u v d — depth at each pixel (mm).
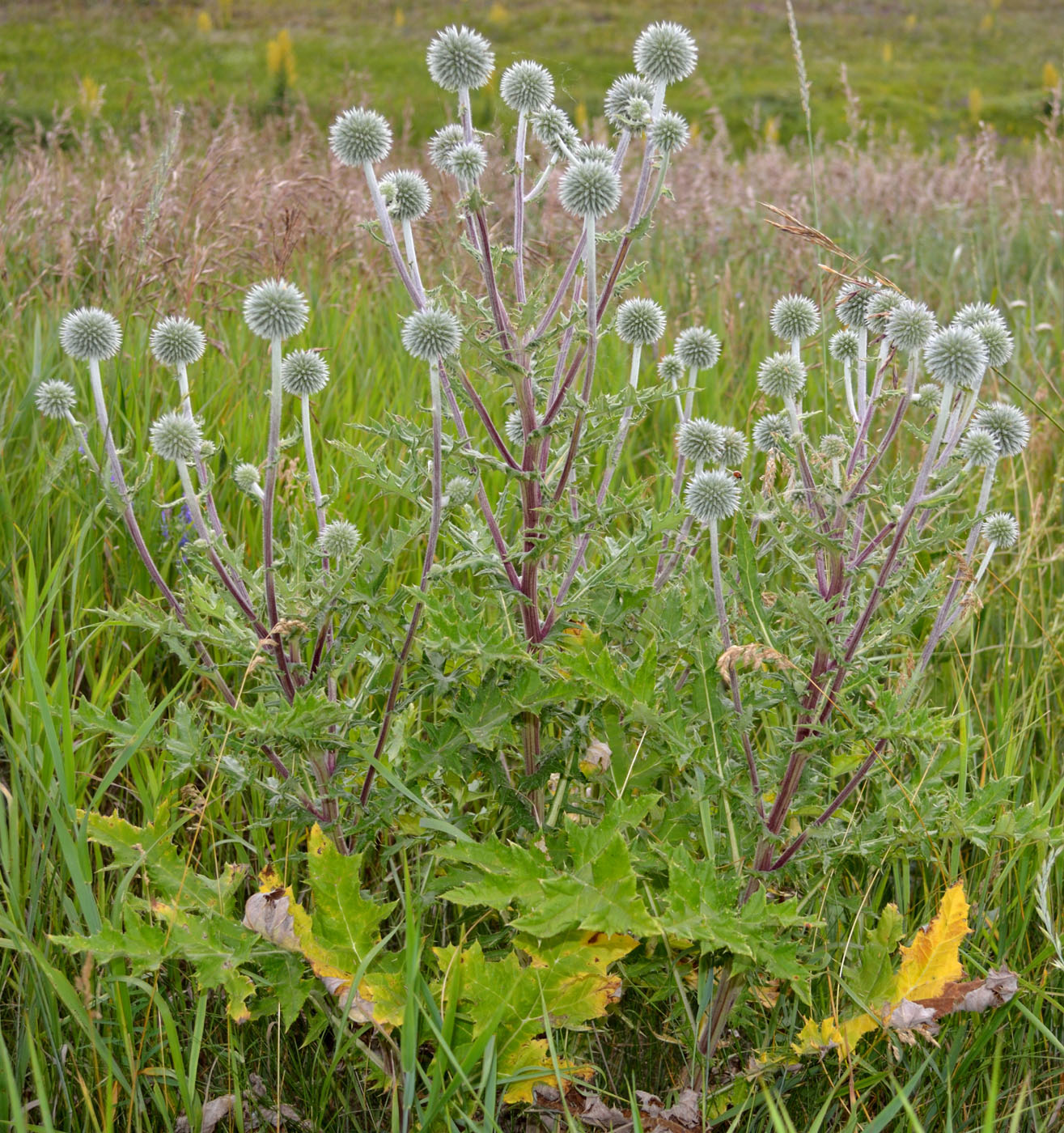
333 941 2445
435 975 2627
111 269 5980
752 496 2598
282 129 10711
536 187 2693
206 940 2441
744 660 2381
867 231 9180
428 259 6281
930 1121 2676
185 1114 2537
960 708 3436
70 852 2535
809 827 2604
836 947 2742
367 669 3631
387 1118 2674
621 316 3184
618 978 2461
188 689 3719
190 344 2795
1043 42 31922
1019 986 2688
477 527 2912
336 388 5023
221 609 2672
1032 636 4297
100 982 2553
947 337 2461
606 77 25422
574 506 2822
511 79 2896
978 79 27734
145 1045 2705
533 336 2627
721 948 2447
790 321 2969
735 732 2582
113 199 6551
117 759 2611
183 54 24375
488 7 31703
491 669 2520
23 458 4477
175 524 3748
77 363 4914
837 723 2840
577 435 2525
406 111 10242
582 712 2764
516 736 2627
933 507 2611
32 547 3904
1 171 8805
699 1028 2564
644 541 2693
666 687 2531
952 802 2598
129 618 2539
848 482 2635
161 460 4246
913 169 10781
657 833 2771
